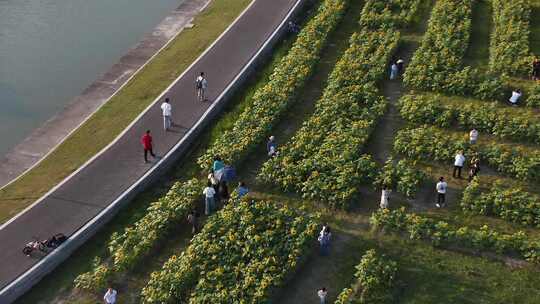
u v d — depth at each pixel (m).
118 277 31.08
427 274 30.59
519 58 44.25
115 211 34.44
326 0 52.09
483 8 50.91
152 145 38.66
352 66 43.72
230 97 43.38
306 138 37.97
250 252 30.88
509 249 31.50
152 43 51.47
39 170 37.94
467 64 44.66
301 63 44.28
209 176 34.53
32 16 56.44
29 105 45.62
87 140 40.09
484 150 37.12
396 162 37.16
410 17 49.09
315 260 31.59
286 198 35.19
